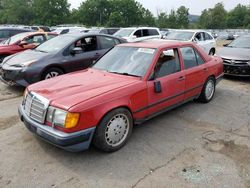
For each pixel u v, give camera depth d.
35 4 71.69
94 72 4.84
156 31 16.34
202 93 5.98
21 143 4.20
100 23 76.81
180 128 4.82
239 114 5.55
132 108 4.09
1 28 12.11
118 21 71.81
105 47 8.14
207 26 88.81
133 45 5.11
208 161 3.76
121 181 3.32
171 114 5.47
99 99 3.66
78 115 3.45
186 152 3.99
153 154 3.93
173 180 3.34
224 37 36.78
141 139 4.38
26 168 3.57
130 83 4.17
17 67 6.66
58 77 4.67
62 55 7.16
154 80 4.45
